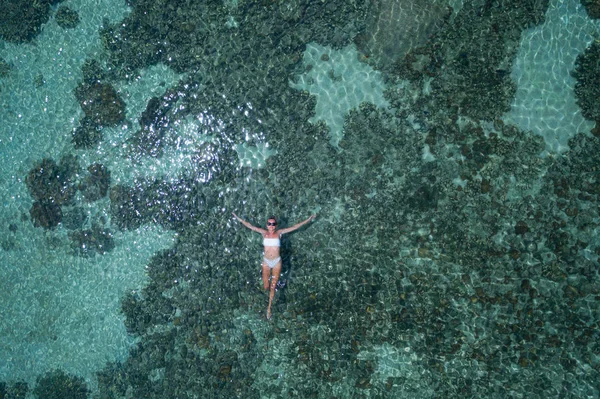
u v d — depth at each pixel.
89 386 10.19
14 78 10.78
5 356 10.62
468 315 9.23
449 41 9.59
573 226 9.16
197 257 10.06
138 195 10.32
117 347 10.19
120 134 10.41
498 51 9.51
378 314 9.48
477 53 9.54
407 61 9.66
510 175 9.40
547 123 9.40
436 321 9.30
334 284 9.67
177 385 9.82
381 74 9.75
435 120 9.62
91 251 10.45
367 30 9.72
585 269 9.03
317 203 9.79
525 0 9.40
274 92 9.98
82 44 10.54
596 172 9.18
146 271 10.21
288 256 9.82
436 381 9.13
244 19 10.05
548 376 8.84
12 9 10.75
